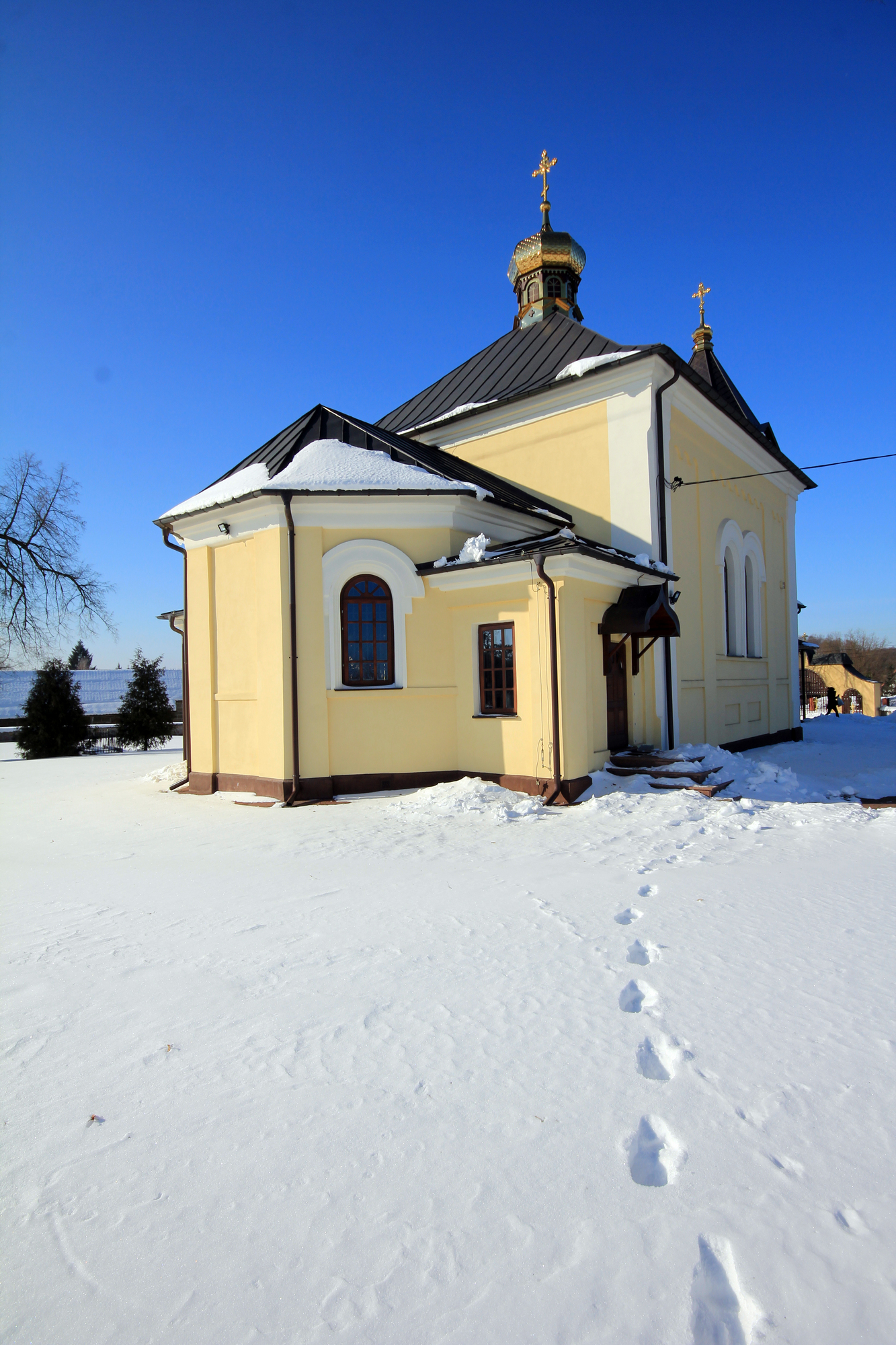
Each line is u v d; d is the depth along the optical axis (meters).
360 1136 2.74
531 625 10.48
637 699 12.23
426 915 5.28
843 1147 2.60
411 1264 2.14
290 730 10.84
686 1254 2.15
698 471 14.73
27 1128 2.85
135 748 25.22
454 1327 1.93
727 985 3.94
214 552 12.16
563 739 10.14
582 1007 3.74
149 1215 2.37
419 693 11.33
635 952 4.51
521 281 19.67
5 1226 2.34
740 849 7.07
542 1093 2.98
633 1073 3.11
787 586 20.72
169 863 7.33
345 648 11.27
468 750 11.37
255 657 11.37
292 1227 2.30
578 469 13.51
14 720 27.72
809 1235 2.21
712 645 14.92
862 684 45.34
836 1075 3.05
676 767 10.80
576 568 10.12
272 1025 3.64
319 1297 2.04
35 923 5.39
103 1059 3.36
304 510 10.94
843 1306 1.97
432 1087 3.05
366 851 7.47
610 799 9.58
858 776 12.62
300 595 10.93
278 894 5.97
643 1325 1.93
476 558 10.69
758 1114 2.79
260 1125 2.82
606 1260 2.13
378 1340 1.90
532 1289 2.04
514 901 5.54
